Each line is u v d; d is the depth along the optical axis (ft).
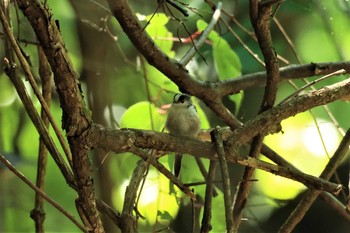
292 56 42.68
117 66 36.58
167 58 24.93
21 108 36.11
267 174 42.22
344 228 51.78
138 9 35.99
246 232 41.96
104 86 32.48
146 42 24.03
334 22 40.40
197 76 37.45
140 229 34.35
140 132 19.29
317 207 52.34
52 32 16.51
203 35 26.99
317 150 42.98
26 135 36.19
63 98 17.28
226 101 41.68
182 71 25.40
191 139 19.89
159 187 28.04
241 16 40.45
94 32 31.94
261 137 21.77
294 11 37.19
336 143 42.78
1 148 36.37
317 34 42.52
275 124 21.44
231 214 18.20
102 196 31.19
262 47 21.68
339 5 39.70
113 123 32.22
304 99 21.30
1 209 36.29
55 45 16.58
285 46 42.63
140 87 37.32
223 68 29.66
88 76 32.27
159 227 30.14
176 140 19.80
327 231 52.39
